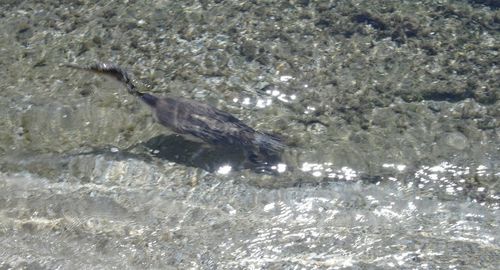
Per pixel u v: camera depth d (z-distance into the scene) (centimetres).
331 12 792
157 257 533
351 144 635
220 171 610
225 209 577
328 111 671
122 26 785
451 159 619
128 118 670
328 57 733
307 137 642
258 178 602
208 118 619
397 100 681
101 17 799
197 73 721
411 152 627
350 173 608
